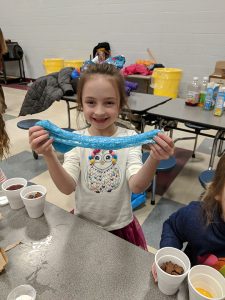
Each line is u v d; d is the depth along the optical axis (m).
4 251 0.74
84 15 5.40
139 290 0.64
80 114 1.42
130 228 1.14
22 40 6.65
